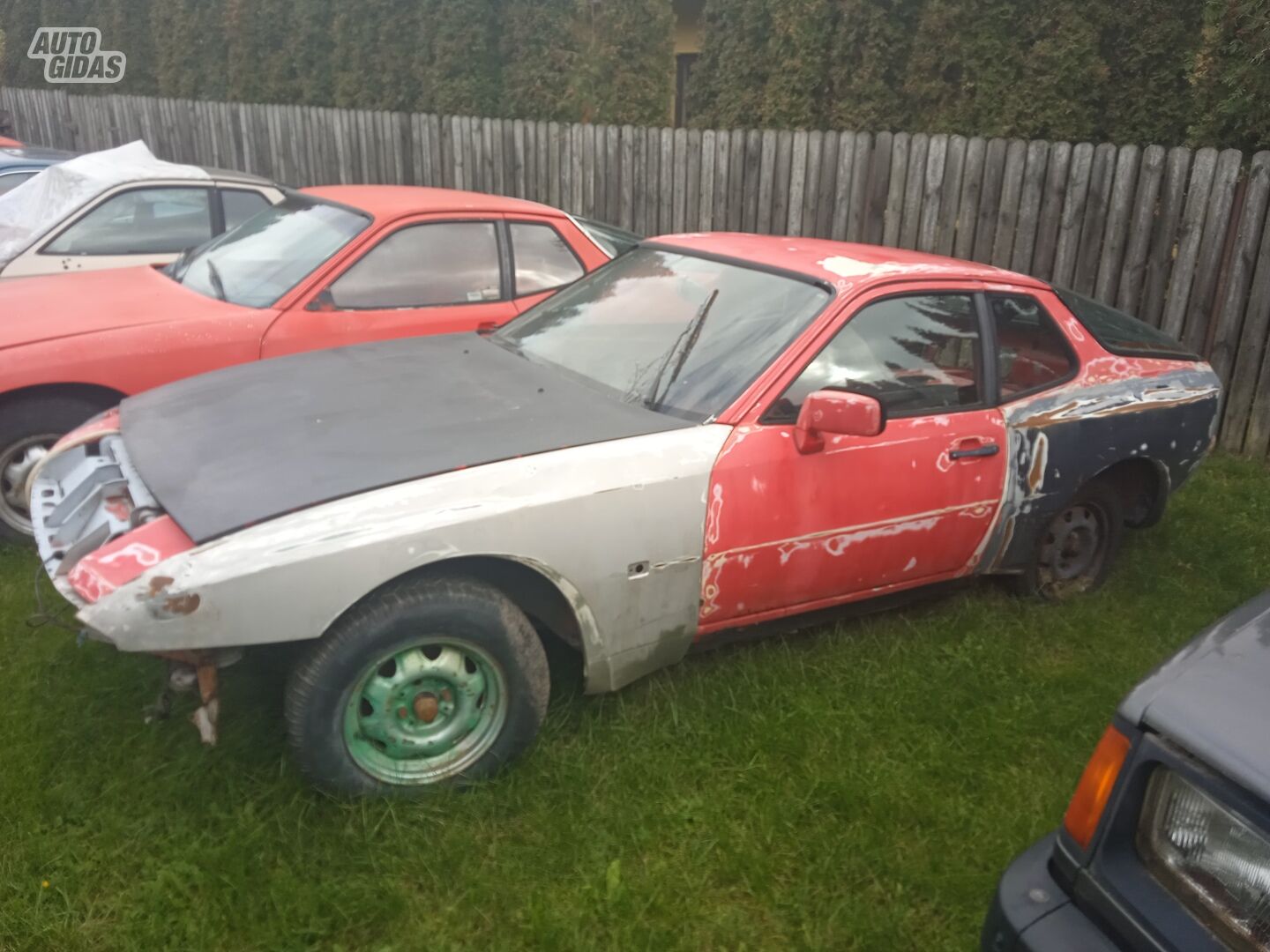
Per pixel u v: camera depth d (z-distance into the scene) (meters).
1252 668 1.93
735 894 2.85
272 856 2.82
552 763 3.26
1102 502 4.53
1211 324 6.62
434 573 2.95
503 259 5.58
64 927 2.59
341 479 2.90
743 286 3.86
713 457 3.28
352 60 12.62
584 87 10.38
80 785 3.06
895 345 3.74
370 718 2.96
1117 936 1.85
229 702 3.43
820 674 3.87
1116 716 1.96
